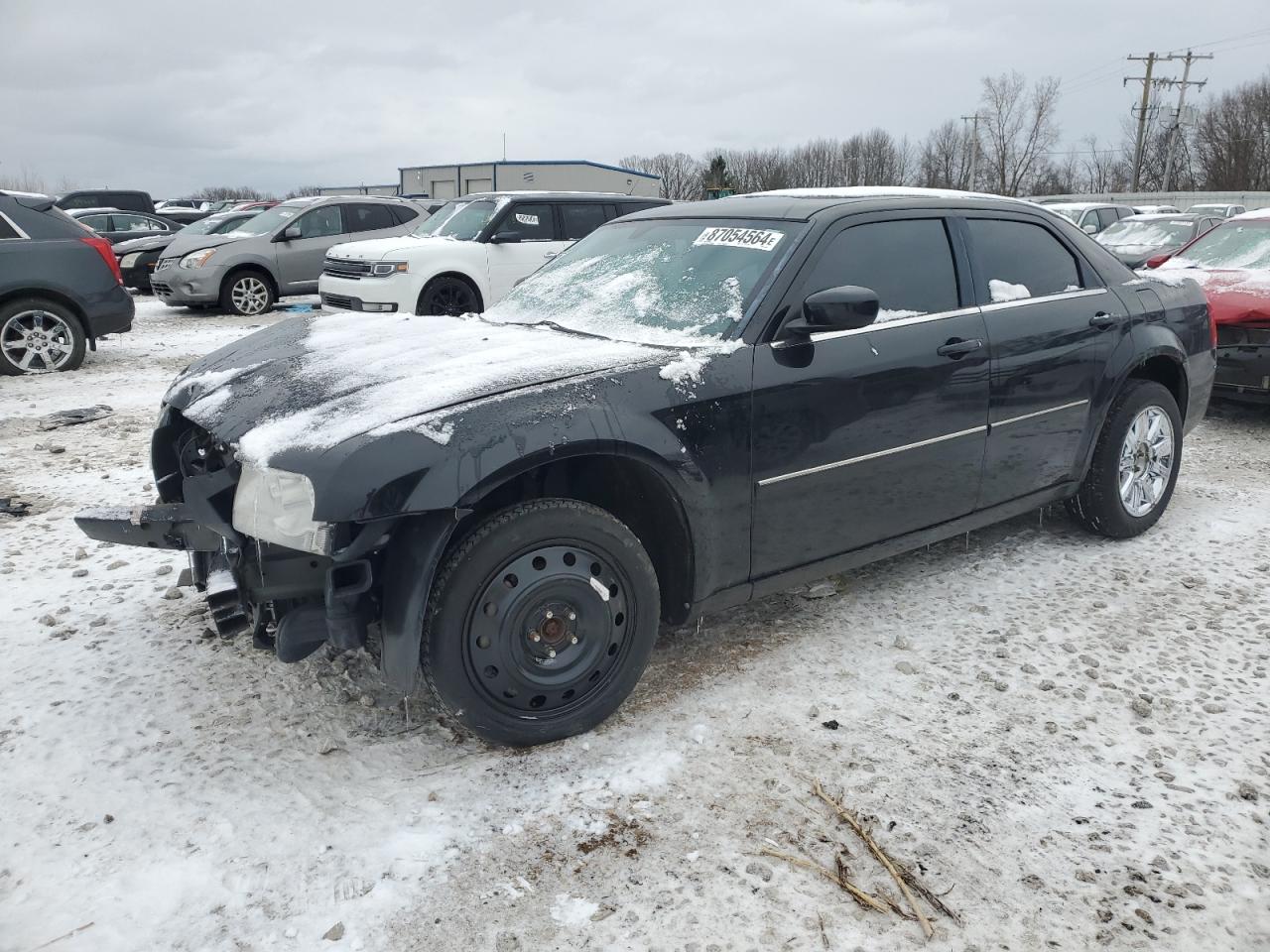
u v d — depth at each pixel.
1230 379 6.36
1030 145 62.69
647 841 2.39
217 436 2.73
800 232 3.30
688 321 3.20
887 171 73.75
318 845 2.38
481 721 2.64
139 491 5.27
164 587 3.95
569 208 11.31
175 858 2.33
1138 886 2.24
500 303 3.98
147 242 17.31
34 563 4.20
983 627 3.57
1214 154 61.75
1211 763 2.72
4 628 3.56
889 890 2.23
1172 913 2.15
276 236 14.16
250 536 2.59
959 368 3.51
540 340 3.26
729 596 3.11
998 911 2.16
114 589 3.93
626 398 2.73
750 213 3.57
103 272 9.31
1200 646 3.42
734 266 3.32
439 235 11.27
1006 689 3.12
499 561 2.56
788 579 3.24
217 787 2.61
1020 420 3.78
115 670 3.24
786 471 3.09
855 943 2.07
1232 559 4.22
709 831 2.43
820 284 3.24
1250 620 3.62
